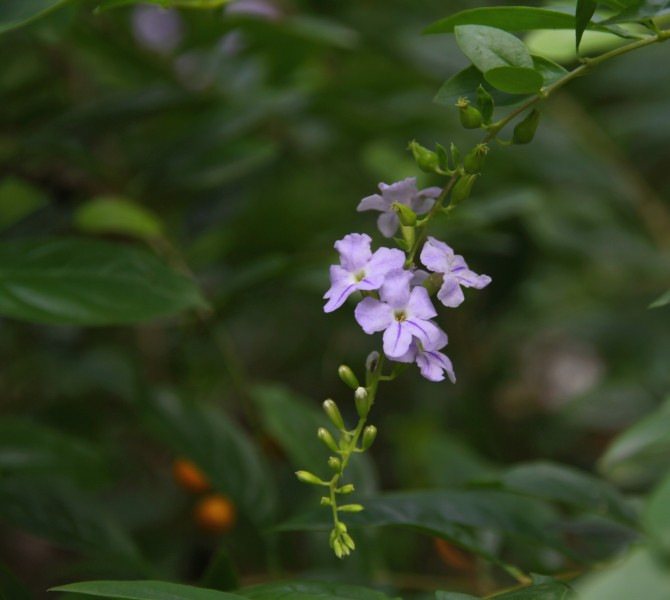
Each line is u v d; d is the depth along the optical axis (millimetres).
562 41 447
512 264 563
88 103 518
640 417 594
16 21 400
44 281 417
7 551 565
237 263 575
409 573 525
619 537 436
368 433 383
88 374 530
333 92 542
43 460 457
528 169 573
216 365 570
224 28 521
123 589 363
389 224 394
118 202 490
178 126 556
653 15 383
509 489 422
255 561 482
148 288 419
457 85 392
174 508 532
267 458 499
